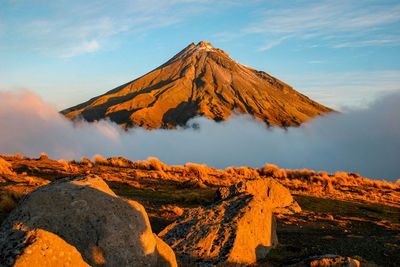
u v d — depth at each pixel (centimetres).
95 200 555
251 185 1648
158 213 1434
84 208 537
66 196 545
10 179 1736
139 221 572
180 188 2264
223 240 809
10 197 1184
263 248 913
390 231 1393
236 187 1634
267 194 1695
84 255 502
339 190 2769
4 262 415
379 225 1504
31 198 534
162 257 600
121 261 524
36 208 521
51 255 443
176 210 1467
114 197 584
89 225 527
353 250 1036
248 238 852
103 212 545
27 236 454
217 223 878
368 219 1638
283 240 1123
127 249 535
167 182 2514
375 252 1027
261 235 920
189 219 956
